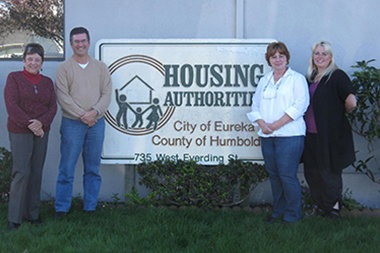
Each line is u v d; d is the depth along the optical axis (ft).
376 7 16.22
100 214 14.61
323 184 14.05
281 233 12.75
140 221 13.79
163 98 15.85
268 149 13.85
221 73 15.75
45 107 13.26
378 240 12.40
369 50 16.35
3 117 16.84
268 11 16.35
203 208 15.35
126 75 15.83
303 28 16.37
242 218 14.37
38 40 16.93
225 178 15.44
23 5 16.90
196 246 11.81
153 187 15.52
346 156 13.88
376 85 14.61
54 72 16.76
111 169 16.97
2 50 16.89
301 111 13.24
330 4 16.28
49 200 16.85
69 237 12.57
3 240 12.19
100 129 14.69
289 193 13.66
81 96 14.07
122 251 11.54
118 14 16.46
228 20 16.40
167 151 15.92
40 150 13.35
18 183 12.93
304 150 14.40
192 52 15.75
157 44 15.75
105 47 15.78
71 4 16.47
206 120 15.84
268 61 13.87
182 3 16.40
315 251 11.58
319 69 14.05
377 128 14.78
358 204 16.03
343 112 13.93
